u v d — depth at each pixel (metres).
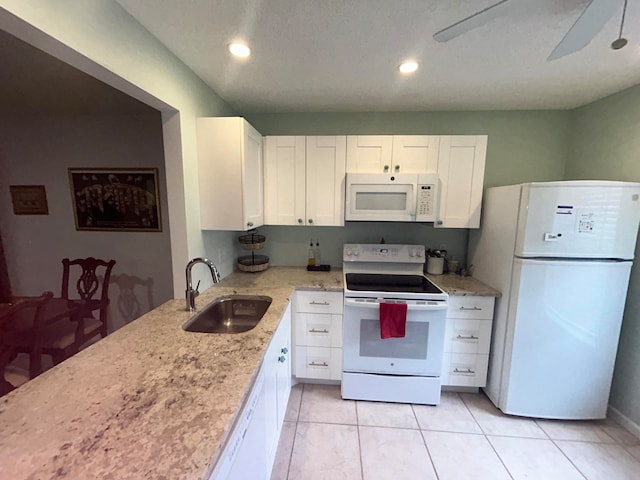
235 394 0.89
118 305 2.93
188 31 1.36
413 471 1.60
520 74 1.79
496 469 1.62
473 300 2.11
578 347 1.87
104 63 1.11
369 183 2.22
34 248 2.89
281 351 1.66
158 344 1.22
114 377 0.98
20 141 2.75
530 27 1.30
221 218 1.90
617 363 1.99
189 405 0.84
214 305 1.80
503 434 1.87
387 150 2.27
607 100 2.10
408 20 1.27
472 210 2.28
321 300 2.18
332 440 1.79
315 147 2.32
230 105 2.38
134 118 2.69
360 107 2.43
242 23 1.30
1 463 0.64
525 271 1.84
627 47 1.46
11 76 1.79
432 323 2.03
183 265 1.77
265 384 1.29
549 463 1.66
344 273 2.51
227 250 2.46
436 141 2.23
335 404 2.12
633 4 1.12
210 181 1.87
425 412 2.05
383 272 2.54
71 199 2.81
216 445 0.70
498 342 2.07
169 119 1.64
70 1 0.97
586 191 1.72
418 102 2.30
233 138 1.83
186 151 1.72
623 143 1.98
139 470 0.63
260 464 1.22
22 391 0.90
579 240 1.77
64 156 2.76
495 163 2.51
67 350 2.00
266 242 2.78
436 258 2.52
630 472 1.61
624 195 1.71
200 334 1.31
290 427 1.90
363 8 1.19
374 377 2.12
